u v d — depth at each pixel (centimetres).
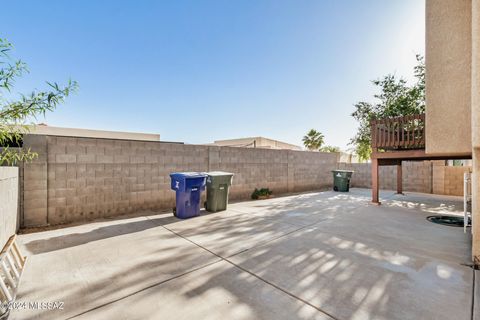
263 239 398
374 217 574
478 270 279
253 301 212
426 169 1086
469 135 379
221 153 803
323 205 745
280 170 1024
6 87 265
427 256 324
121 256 321
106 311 197
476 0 290
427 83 421
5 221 308
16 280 247
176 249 348
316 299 215
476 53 291
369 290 231
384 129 755
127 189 597
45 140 483
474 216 293
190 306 204
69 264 294
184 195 556
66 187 510
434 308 200
